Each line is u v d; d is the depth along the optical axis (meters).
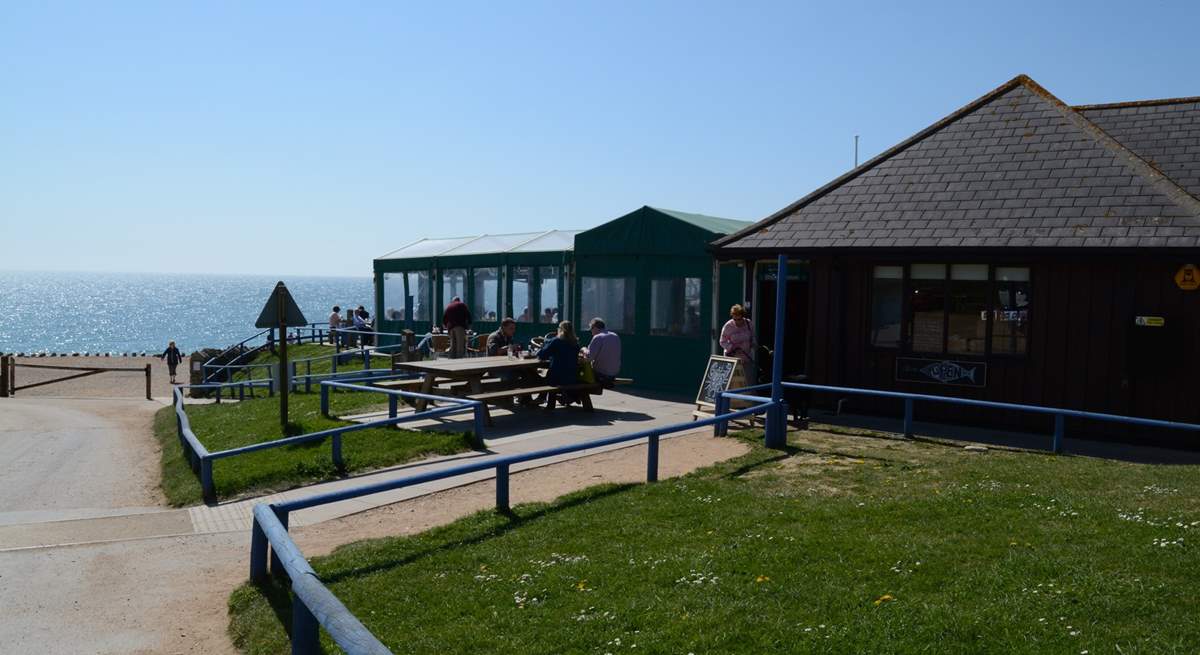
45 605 6.58
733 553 6.73
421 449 11.72
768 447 11.32
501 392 14.02
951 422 13.34
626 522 7.87
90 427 18.89
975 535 7.04
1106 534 6.94
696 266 17.75
